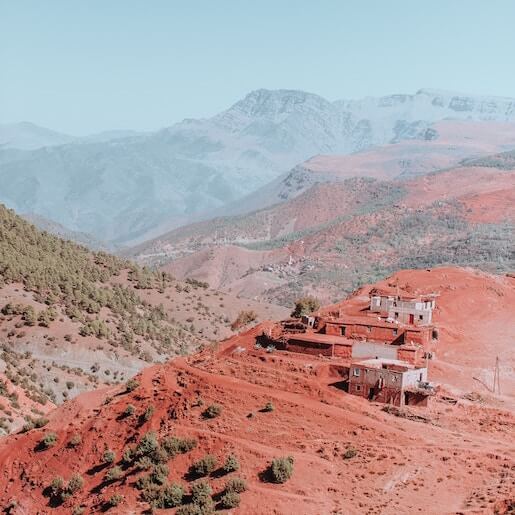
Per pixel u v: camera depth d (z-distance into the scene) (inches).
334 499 2513.5
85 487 3058.6
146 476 2871.6
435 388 3166.8
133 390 3508.9
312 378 3299.7
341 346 3545.8
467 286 5152.6
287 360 3486.7
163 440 2984.7
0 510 3134.8
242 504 2561.5
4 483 3287.4
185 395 3282.5
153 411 3262.8
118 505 2810.0
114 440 3233.3
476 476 2541.8
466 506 2335.1
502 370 3693.4
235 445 2876.5
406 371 3125.0
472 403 3125.0
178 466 2891.2
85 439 3294.8
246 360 3565.5
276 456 2785.4
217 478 2751.0
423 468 2605.8
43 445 3376.0
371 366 3169.3
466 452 2682.1
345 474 2640.3
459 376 3508.9
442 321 4468.5
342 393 3169.3
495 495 2356.1
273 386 3262.8
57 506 3041.3
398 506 2404.0
